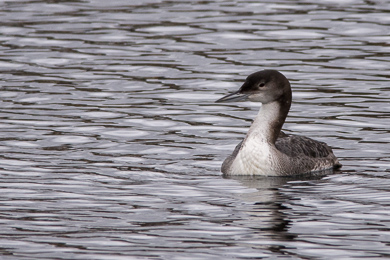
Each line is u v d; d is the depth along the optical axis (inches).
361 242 413.7
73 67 815.1
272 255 397.7
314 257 395.5
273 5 1031.6
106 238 420.8
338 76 776.3
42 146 597.6
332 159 568.7
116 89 749.9
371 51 848.3
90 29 942.4
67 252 401.7
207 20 968.9
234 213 459.5
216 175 543.2
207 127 653.3
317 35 903.7
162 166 559.5
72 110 689.6
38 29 940.6
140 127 649.0
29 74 791.1
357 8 1005.2
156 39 903.7
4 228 434.6
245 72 789.2
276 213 459.8
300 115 676.1
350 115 673.0
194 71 797.9
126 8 1030.4
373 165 563.2
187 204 477.4
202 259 393.4
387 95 722.2
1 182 516.1
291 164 546.9
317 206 471.8
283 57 835.4
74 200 482.9
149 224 441.7
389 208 466.0
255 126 556.4
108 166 555.8
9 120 659.4
